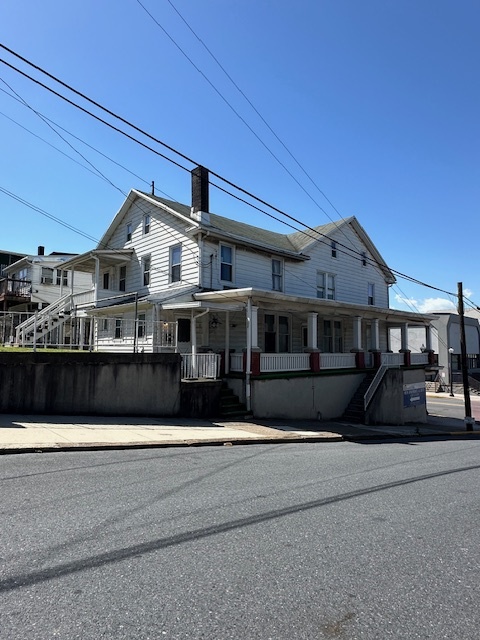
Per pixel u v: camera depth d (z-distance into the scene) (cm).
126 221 2317
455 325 4641
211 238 1883
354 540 456
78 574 356
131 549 408
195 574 364
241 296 1569
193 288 1827
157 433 1084
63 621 290
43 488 592
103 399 1274
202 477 696
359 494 639
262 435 1209
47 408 1203
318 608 321
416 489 688
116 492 587
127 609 307
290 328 2214
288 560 400
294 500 588
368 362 2133
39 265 3195
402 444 1331
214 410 1480
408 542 458
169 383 1380
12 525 456
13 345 1698
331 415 1864
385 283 2909
